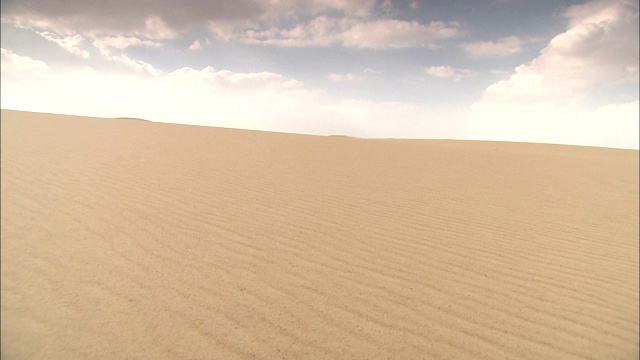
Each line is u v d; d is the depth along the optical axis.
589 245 4.71
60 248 3.69
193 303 2.82
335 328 2.62
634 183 10.09
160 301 2.82
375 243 4.31
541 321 2.87
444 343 2.52
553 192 8.23
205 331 2.48
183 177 7.17
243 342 2.40
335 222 5.01
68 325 2.48
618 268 3.98
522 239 4.78
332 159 11.25
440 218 5.52
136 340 2.36
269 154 11.30
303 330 2.57
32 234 4.00
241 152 11.27
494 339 2.60
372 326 2.67
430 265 3.78
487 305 3.05
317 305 2.90
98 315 2.60
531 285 3.47
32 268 3.25
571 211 6.52
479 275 3.61
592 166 13.41
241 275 3.32
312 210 5.53
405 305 2.98
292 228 4.66
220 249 3.88
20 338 2.32
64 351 2.22
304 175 8.23
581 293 3.36
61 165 7.46
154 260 3.53
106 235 4.08
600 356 2.49
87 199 5.36
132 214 4.84
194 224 4.61
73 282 3.04
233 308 2.78
